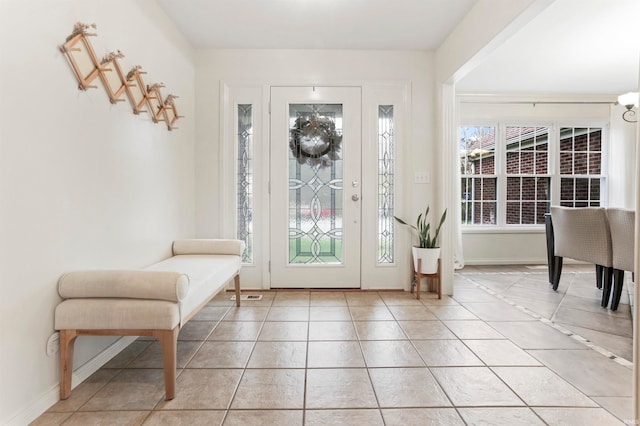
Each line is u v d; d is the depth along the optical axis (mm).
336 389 1678
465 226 5047
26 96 1396
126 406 1537
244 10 2697
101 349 1940
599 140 5105
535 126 5074
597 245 2959
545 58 3660
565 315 2756
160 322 1567
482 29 2516
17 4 1347
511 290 3533
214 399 1595
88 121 1786
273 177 3469
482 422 1427
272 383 1732
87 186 1783
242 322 2594
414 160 3465
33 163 1437
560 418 1454
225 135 3406
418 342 2229
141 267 2348
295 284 3512
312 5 2635
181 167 3061
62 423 1416
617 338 2297
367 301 3135
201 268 2324
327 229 3529
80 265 1735
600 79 4305
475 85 4527
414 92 3451
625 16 2799
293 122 3494
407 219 3482
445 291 3346
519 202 5082
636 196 1301
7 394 1328
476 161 5066
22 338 1393
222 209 3402
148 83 2453
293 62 3424
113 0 2002
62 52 1592
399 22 2893
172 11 2703
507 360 1981
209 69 3393
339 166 3508
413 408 1527
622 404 1555
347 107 3463
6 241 1317
